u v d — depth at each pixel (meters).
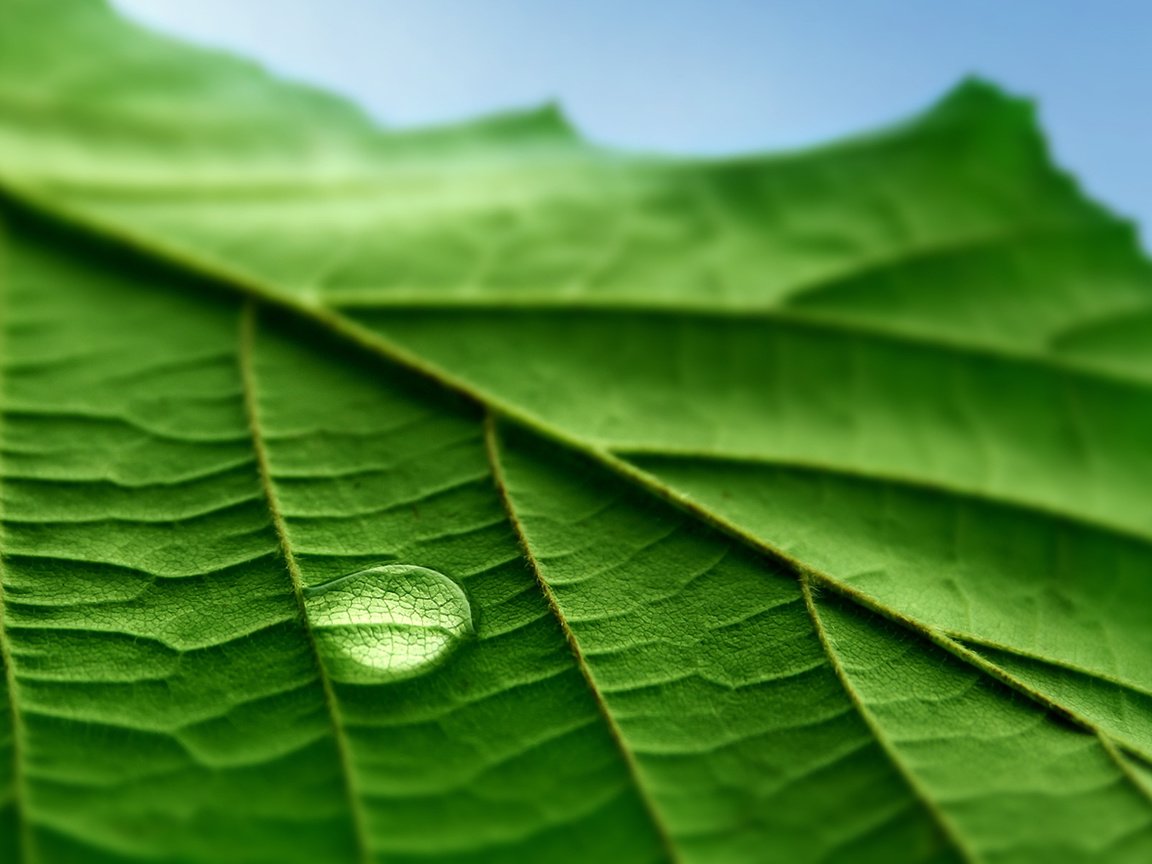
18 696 0.06
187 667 0.06
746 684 0.06
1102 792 0.06
